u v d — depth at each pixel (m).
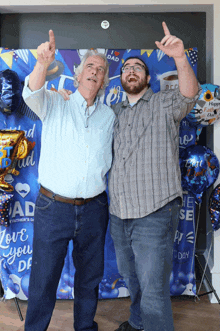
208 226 2.69
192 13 2.52
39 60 1.43
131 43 2.53
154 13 2.51
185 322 2.03
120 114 1.79
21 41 2.51
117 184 1.70
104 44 2.52
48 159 1.69
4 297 2.33
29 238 2.30
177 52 1.43
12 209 2.28
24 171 2.28
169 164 1.63
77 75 1.79
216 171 2.17
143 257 1.62
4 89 2.03
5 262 2.28
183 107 1.61
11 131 2.08
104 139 1.74
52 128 1.69
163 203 1.60
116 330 1.93
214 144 2.28
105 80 1.82
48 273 1.68
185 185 2.18
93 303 1.84
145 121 1.67
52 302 1.74
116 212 1.75
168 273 1.63
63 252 1.73
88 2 2.29
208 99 2.09
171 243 1.65
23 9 2.39
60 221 1.67
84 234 1.73
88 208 1.71
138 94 1.79
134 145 1.65
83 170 1.66
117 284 2.33
